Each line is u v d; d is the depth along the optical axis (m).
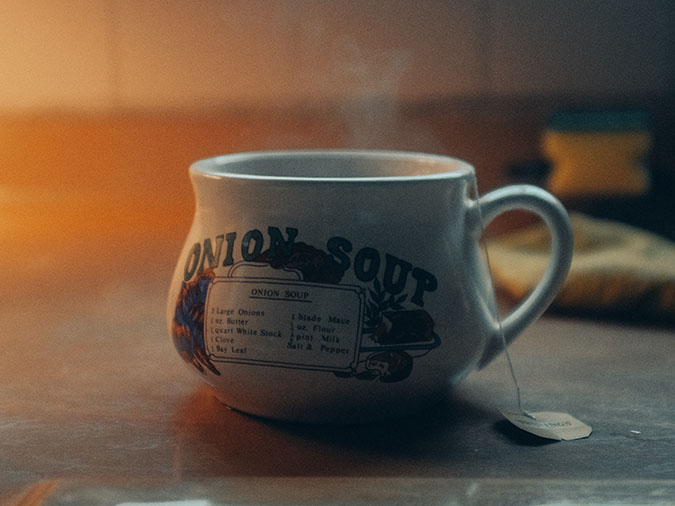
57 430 0.39
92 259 0.67
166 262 0.66
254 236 0.38
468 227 0.40
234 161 0.43
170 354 0.48
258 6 0.86
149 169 0.88
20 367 0.46
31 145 0.88
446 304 0.38
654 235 0.71
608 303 0.54
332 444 0.38
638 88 0.87
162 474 0.35
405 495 0.33
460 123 0.87
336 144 0.88
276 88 0.88
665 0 0.85
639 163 0.76
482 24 0.86
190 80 0.88
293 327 0.37
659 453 0.37
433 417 0.40
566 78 0.87
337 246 0.37
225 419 0.40
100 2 0.86
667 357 0.48
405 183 0.37
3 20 0.87
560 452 0.37
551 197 0.41
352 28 0.86
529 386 0.44
